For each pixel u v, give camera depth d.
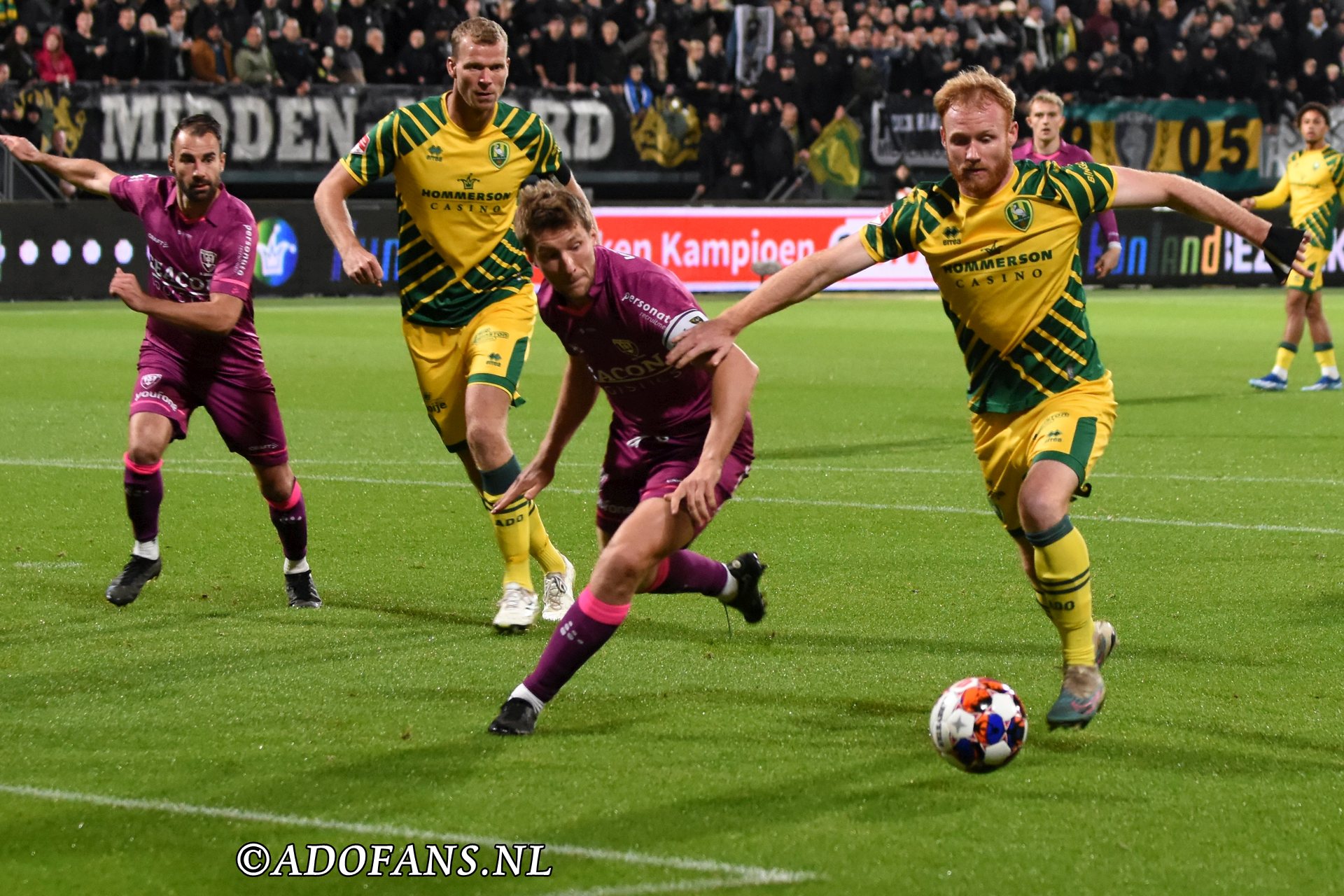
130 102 53.72
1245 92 68.19
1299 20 70.50
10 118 53.06
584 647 11.75
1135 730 12.00
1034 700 12.81
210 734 11.78
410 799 10.39
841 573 17.73
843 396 34.97
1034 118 29.41
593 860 9.39
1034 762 11.23
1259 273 69.06
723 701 12.73
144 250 54.00
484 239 15.89
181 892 9.00
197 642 14.59
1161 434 28.97
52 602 16.12
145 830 9.88
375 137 15.64
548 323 12.22
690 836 9.78
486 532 20.17
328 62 57.53
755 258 61.66
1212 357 43.19
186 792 10.52
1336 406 33.19
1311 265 35.56
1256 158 68.19
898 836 9.80
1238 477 24.30
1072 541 11.77
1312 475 24.44
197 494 22.58
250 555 18.64
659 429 12.59
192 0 57.53
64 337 44.81
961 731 10.70
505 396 15.46
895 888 9.04
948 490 23.12
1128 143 66.44
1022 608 16.05
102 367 38.47
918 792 10.60
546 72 60.72
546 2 61.22
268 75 56.06
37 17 55.78
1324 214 35.50
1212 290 68.00
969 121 11.71
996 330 12.37
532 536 15.80
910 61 64.69
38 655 14.02
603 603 11.72
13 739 11.62
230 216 15.48
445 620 15.67
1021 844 9.70
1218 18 68.38
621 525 12.45
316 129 56.38
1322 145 35.56
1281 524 20.53
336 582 17.28
